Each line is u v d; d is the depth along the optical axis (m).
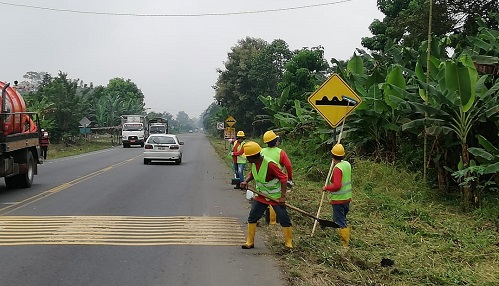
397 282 5.87
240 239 7.94
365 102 13.88
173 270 6.22
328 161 16.94
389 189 11.84
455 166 11.57
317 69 32.97
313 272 6.14
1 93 12.74
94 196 12.62
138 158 29.30
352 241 7.70
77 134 48.44
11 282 5.68
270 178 7.22
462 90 10.09
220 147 45.59
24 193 13.15
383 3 28.97
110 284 5.66
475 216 9.45
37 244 7.40
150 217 9.70
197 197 12.76
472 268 6.57
